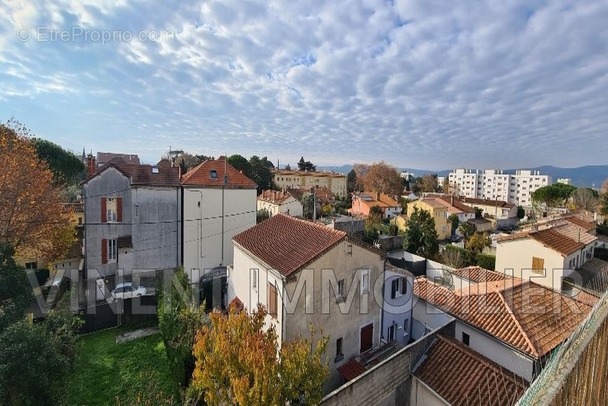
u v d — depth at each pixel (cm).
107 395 1222
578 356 421
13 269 1410
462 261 2930
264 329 1341
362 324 1435
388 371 1077
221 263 2452
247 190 2559
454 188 10819
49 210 1962
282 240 1528
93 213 2102
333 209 6256
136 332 1684
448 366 1130
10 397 884
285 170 10112
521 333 1206
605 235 3438
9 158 1798
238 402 770
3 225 1753
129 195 2153
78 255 2353
